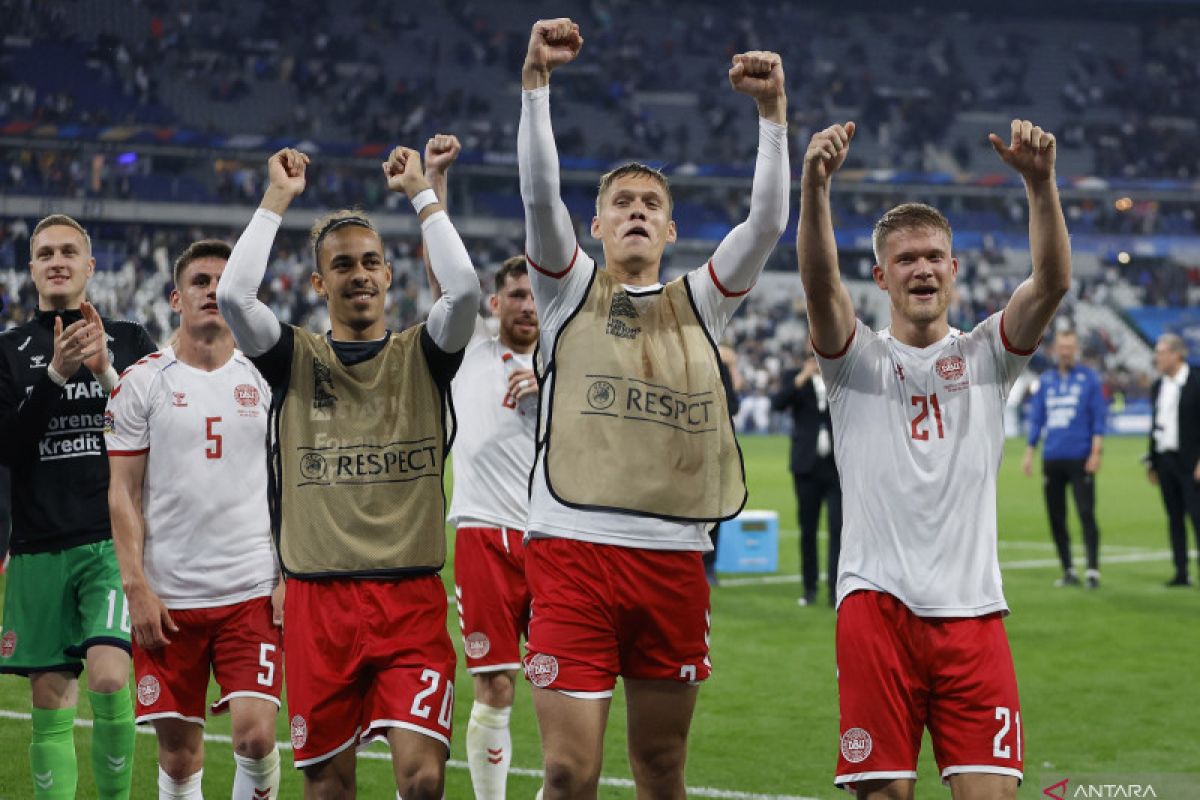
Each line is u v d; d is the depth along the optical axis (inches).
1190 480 466.3
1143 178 1859.0
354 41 1681.8
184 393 191.3
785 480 899.4
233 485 191.6
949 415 161.9
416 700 163.0
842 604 161.8
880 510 160.6
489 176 1608.0
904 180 1669.5
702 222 1638.8
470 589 226.2
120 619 199.6
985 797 154.4
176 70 1507.1
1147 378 1561.3
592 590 158.4
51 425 201.9
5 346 209.8
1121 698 305.6
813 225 159.2
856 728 157.5
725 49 1924.2
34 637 201.8
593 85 1803.6
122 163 1301.7
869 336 166.1
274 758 189.2
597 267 167.9
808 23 2004.2
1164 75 2090.3
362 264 171.2
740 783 236.2
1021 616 416.2
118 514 187.5
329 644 166.1
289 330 171.6
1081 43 2101.4
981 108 1942.7
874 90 1910.7
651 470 160.4
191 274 192.1
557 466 160.4
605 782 237.0
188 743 191.8
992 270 1686.8
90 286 1219.2
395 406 169.5
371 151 1437.0
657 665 163.2
